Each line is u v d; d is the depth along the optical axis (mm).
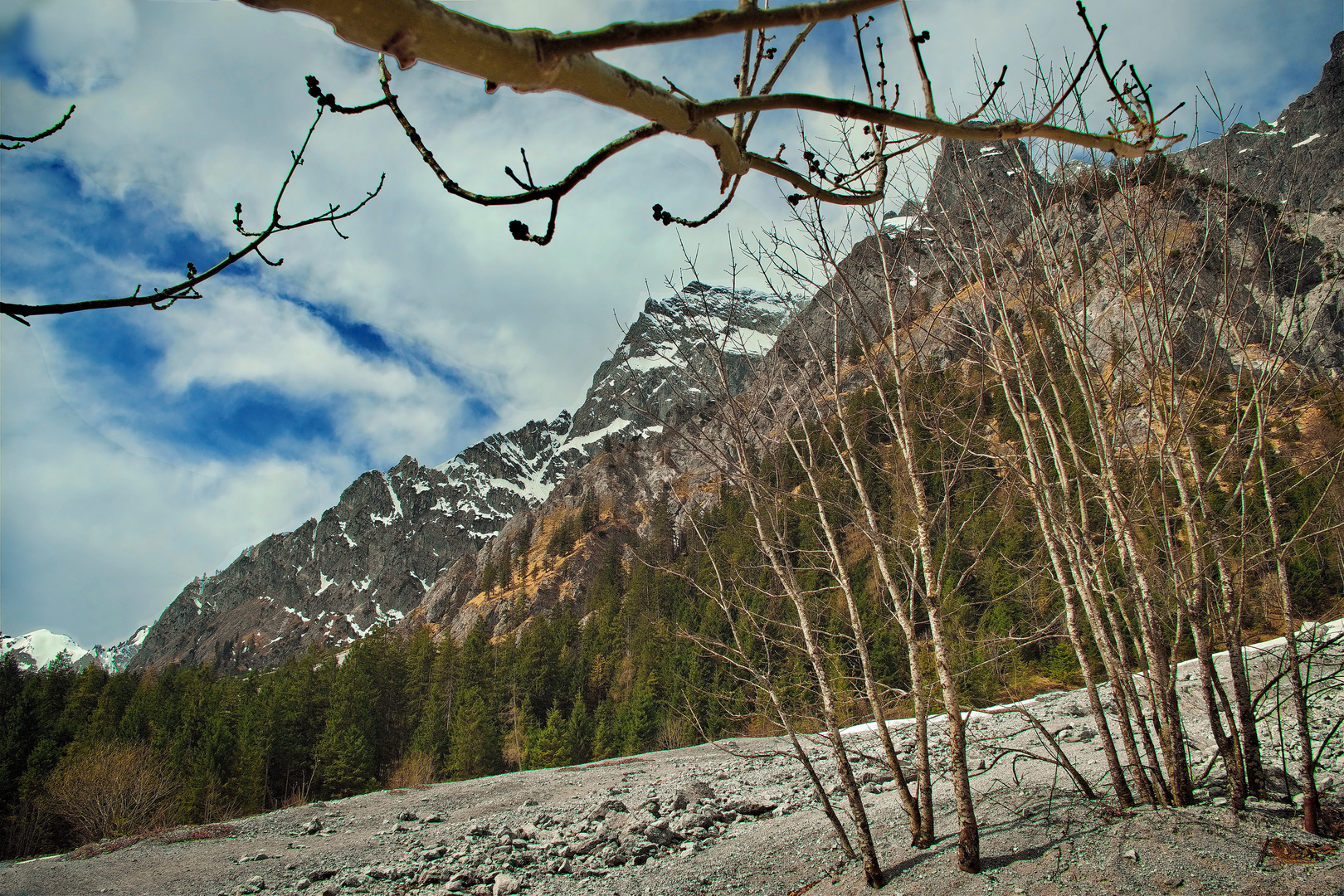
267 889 12023
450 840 14516
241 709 43719
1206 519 6977
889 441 8477
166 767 33219
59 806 29922
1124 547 7383
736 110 1026
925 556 7047
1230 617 7348
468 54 631
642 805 14852
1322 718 10586
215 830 18281
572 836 13039
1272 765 8367
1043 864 6297
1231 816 6637
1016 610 22203
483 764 42594
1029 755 7930
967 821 6555
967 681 15398
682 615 43031
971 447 7750
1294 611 6773
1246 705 7281
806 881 7875
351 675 49906
